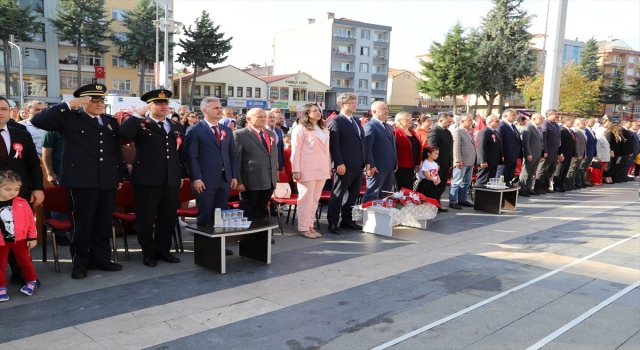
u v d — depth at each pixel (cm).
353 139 673
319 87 5344
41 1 4188
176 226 582
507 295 448
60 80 4362
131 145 627
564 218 826
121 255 559
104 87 469
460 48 3778
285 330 363
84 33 3975
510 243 647
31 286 423
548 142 1070
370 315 394
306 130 636
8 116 427
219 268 496
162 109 512
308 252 584
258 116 605
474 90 3900
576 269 536
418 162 818
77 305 403
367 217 692
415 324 378
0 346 326
